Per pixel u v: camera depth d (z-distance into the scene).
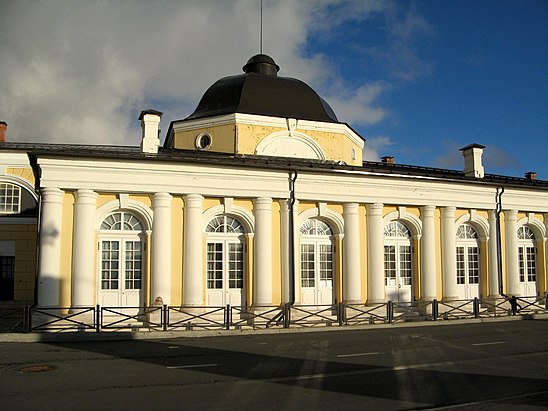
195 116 25.17
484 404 8.45
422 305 22.39
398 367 11.48
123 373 10.62
